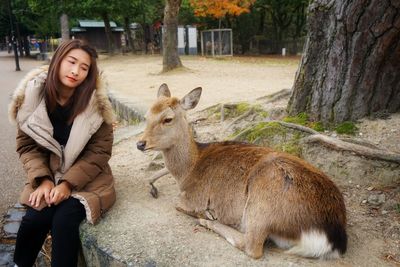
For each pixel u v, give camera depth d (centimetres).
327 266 263
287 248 276
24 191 329
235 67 1628
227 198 303
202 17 2775
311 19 429
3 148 720
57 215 308
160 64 1802
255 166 290
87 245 310
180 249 286
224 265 266
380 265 270
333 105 432
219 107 609
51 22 3052
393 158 359
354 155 379
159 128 316
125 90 989
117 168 457
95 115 336
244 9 2316
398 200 339
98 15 2703
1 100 1152
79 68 318
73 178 319
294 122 449
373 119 423
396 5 378
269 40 2986
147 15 2936
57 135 340
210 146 338
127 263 276
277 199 265
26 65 2469
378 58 407
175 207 345
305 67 448
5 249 390
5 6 3189
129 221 326
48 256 391
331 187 276
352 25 400
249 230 273
